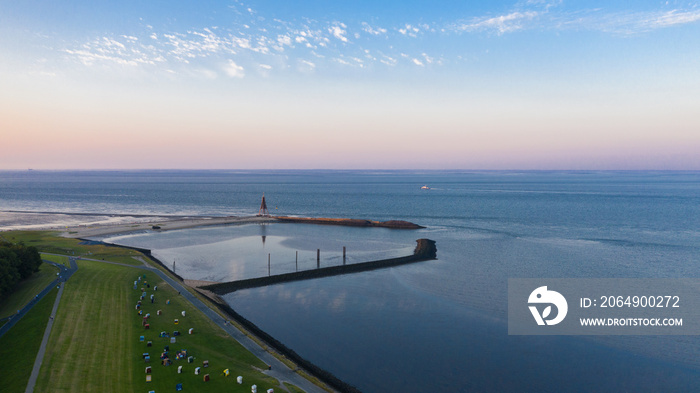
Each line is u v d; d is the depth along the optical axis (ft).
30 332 192.54
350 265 363.76
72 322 204.64
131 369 163.32
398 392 165.37
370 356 196.54
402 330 227.81
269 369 170.40
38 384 148.15
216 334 205.16
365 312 255.91
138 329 202.59
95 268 315.17
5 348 180.04
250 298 287.07
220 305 266.16
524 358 194.39
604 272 343.87
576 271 348.18
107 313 220.64
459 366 186.39
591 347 205.36
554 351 201.36
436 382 173.06
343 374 179.63
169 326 209.67
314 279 334.44
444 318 244.22
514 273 345.51
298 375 166.91
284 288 310.45
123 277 293.02
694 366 186.19
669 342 210.79
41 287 258.98
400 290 300.61
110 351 177.47
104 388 147.64
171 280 299.17
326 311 258.98
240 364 173.17
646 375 179.01
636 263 374.02
